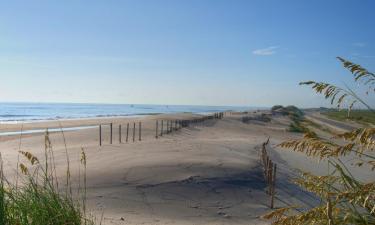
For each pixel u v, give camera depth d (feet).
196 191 44.47
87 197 39.63
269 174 49.75
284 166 69.46
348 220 10.85
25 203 16.90
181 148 75.15
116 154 66.18
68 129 160.97
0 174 18.33
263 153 66.18
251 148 88.94
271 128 197.16
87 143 95.66
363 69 10.96
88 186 43.86
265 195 46.80
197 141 93.45
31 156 17.95
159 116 235.40
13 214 16.22
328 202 10.61
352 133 11.09
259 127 196.54
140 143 85.46
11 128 159.84
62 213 17.08
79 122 208.13
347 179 11.41
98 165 55.26
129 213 35.29
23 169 18.29
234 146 87.81
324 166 73.92
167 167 52.75
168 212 37.06
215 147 80.43
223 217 37.22
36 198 17.08
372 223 10.75
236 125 198.18
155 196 41.65
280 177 56.90
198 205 40.14
